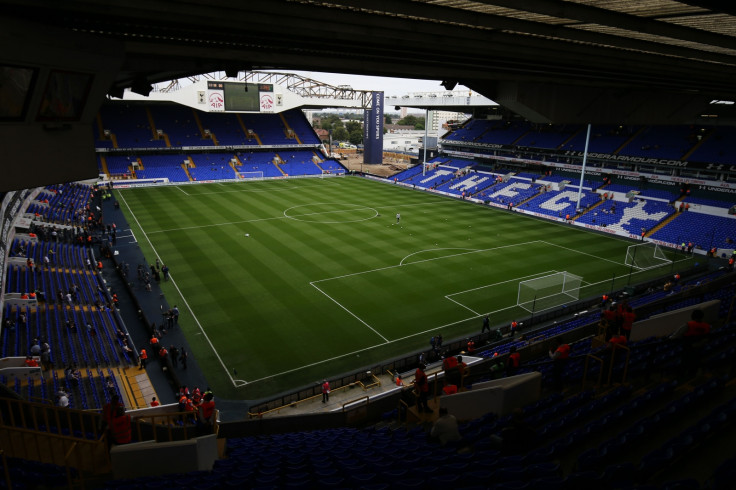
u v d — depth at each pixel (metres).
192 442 10.46
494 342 28.69
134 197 68.44
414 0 9.95
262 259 43.31
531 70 17.64
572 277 39.91
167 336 29.73
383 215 61.41
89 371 24.02
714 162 56.09
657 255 47.56
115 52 10.92
